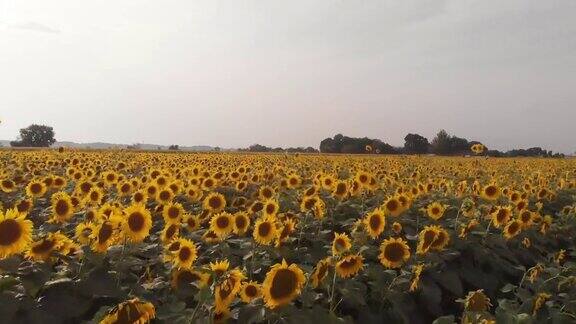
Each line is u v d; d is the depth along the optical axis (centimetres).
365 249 784
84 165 2141
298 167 2759
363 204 1159
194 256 645
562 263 1058
